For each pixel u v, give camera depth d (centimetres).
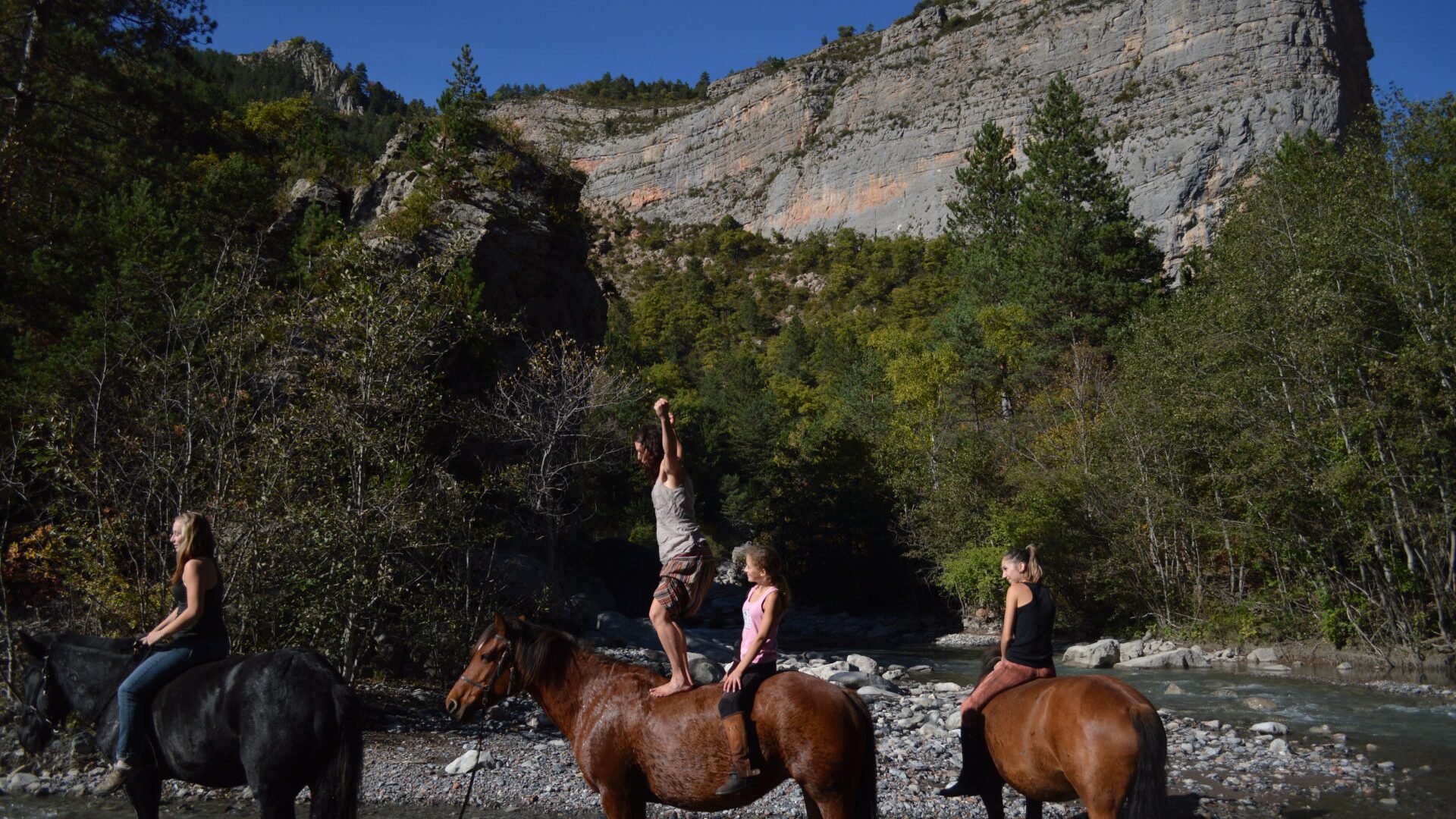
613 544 3719
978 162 7962
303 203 2933
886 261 15450
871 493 4516
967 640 3353
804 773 563
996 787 725
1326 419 2270
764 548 612
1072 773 630
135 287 1677
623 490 4403
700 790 586
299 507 1297
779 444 7162
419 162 3114
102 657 708
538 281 3072
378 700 1405
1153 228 5416
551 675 648
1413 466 2259
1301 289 2317
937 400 4734
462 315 2106
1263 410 2445
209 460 1259
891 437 4803
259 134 3916
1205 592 2795
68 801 919
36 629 1251
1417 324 2203
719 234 19188
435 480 1563
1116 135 12988
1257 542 2517
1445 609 2214
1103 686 643
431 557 1612
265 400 1404
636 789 619
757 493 7388
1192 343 2714
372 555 1368
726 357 11900
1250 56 12638
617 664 648
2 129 2245
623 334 10556
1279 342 2389
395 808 912
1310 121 11869
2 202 2109
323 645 1342
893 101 18188
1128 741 606
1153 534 2844
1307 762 1150
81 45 2378
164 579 1163
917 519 3997
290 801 633
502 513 2431
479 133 3272
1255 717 1509
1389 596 2266
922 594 4434
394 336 1463
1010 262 5984
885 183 17325
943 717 1423
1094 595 3172
